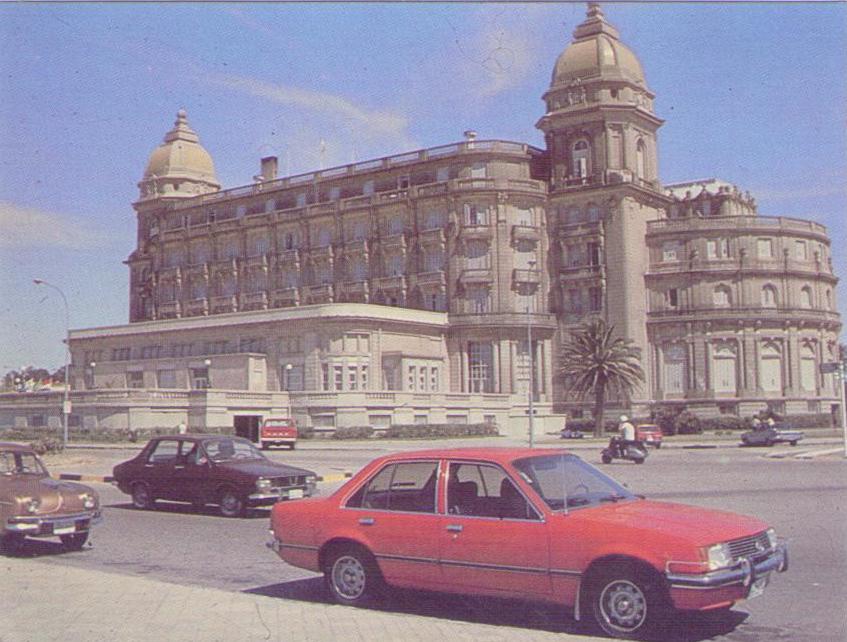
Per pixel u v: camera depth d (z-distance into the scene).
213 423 61.09
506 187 77.69
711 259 76.25
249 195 93.44
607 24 81.19
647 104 82.12
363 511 10.34
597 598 8.74
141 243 102.25
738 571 8.43
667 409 75.25
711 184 93.50
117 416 61.31
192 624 9.06
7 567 12.66
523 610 10.00
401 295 80.50
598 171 77.25
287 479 20.05
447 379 77.38
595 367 65.00
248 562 13.81
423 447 52.38
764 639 8.63
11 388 81.88
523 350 77.12
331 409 62.62
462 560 9.50
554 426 76.38
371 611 9.81
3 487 14.66
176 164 101.81
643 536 8.52
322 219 86.00
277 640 8.45
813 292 78.44
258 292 88.94
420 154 82.06
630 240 76.12
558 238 79.00
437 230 78.88
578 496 9.55
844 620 9.27
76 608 9.77
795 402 75.50
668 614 8.64
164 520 19.42
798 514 17.89
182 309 94.81
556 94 80.44
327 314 68.62
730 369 75.44
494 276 77.38
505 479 9.55
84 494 15.03
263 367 71.44
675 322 75.94
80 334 84.69
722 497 21.39
